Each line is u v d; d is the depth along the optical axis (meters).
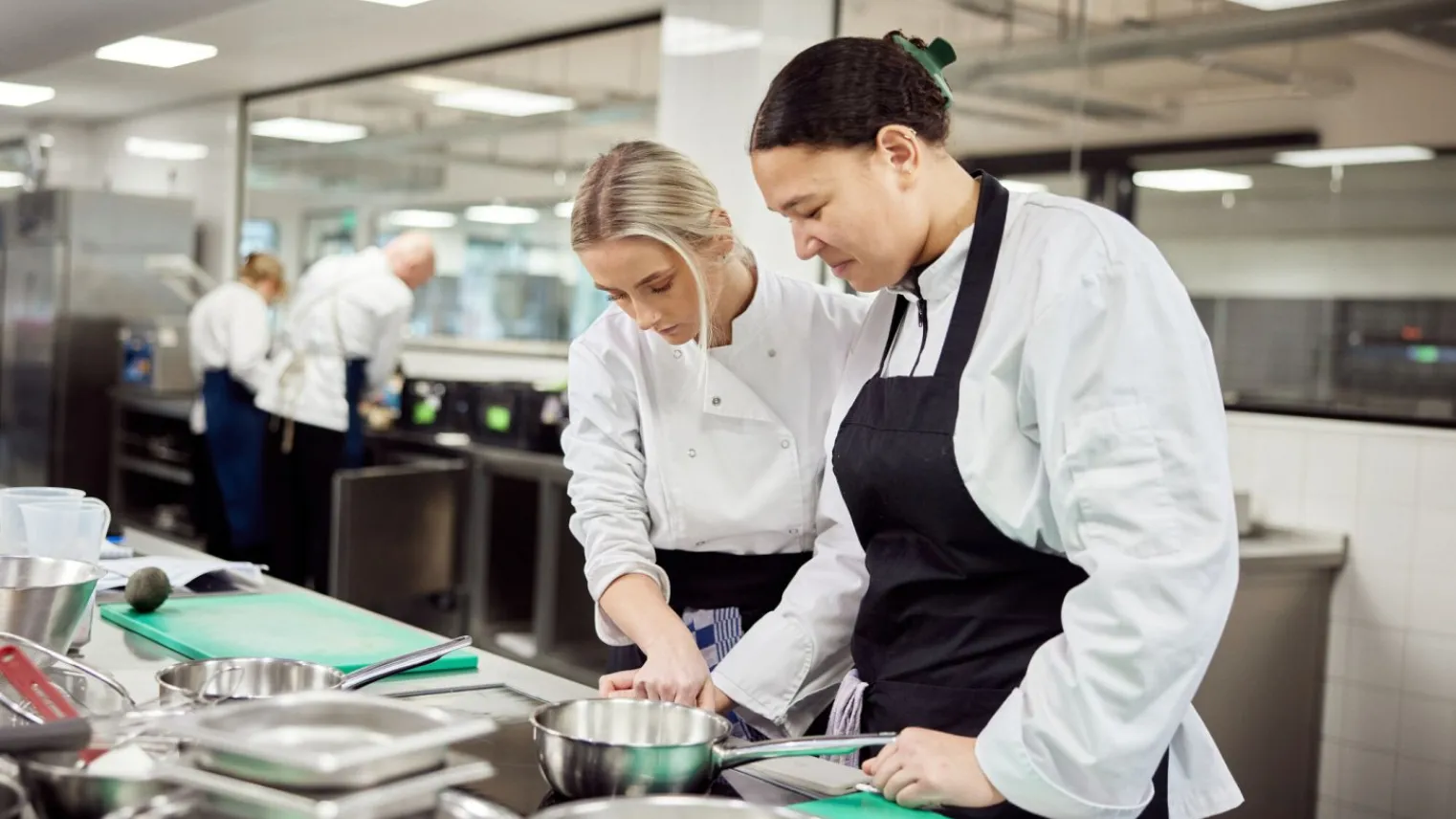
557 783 1.12
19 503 1.85
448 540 5.14
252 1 5.30
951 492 1.37
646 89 7.05
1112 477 1.19
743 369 1.87
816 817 0.99
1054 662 1.21
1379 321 5.87
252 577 2.28
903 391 1.43
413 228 8.62
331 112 8.03
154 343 7.40
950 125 1.45
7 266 8.33
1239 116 5.99
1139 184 6.24
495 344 7.84
